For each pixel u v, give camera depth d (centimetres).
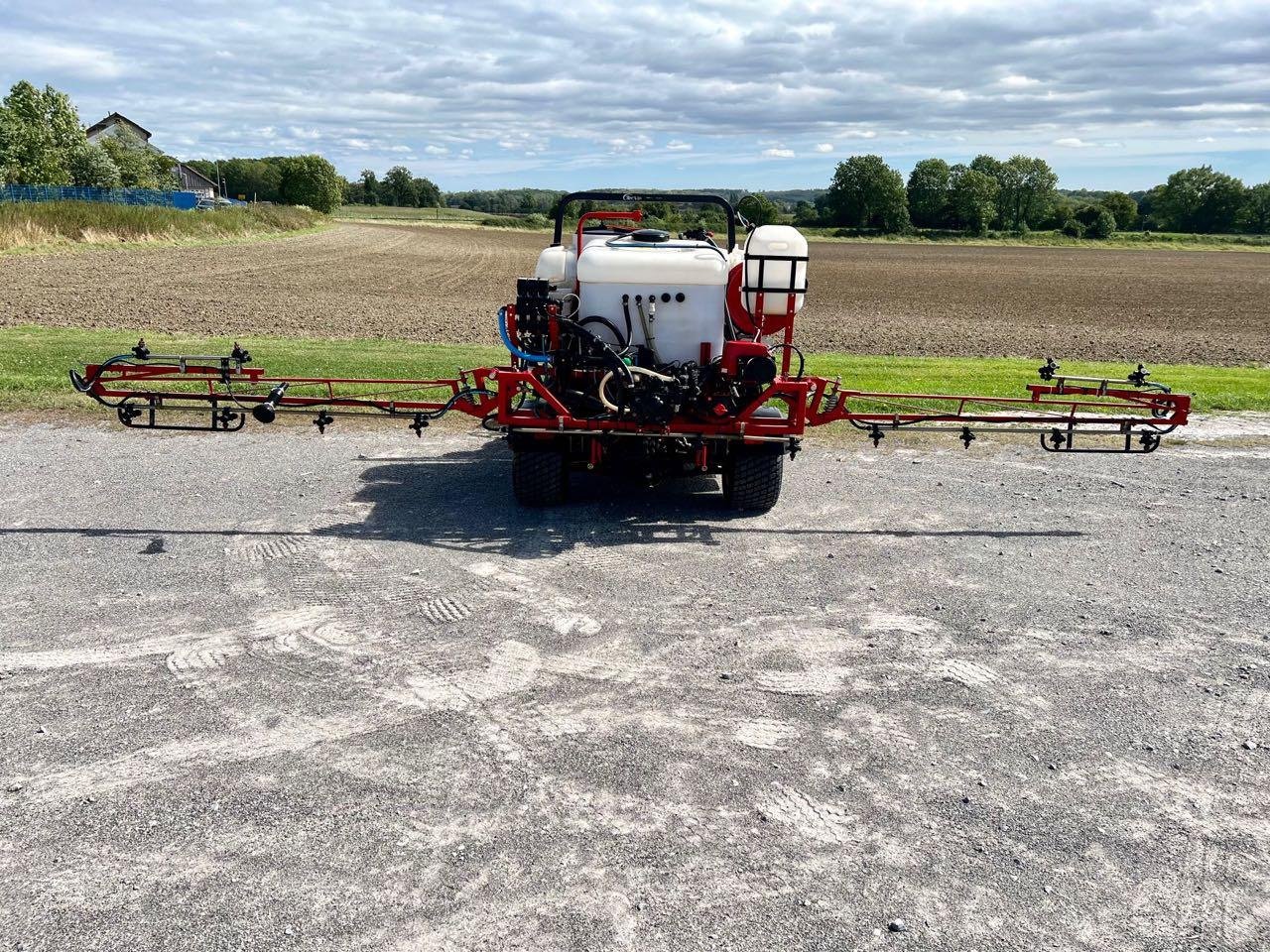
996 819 374
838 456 934
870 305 3403
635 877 334
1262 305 3616
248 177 13612
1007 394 1221
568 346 705
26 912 312
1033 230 12988
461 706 445
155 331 1816
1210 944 311
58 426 960
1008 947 307
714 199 777
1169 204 13212
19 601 548
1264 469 911
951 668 496
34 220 3784
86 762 394
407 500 758
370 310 2448
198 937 302
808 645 519
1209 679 492
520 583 592
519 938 304
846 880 337
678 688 467
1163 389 798
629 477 758
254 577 592
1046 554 671
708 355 716
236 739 413
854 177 11525
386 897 321
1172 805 386
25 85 7369
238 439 936
